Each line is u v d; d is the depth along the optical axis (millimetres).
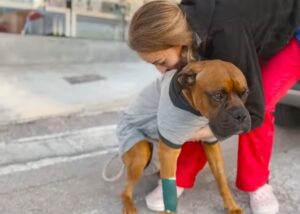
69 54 7602
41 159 3459
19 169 3252
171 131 2188
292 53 2570
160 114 2232
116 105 5160
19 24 7285
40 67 7109
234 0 2127
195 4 2127
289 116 4074
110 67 7469
